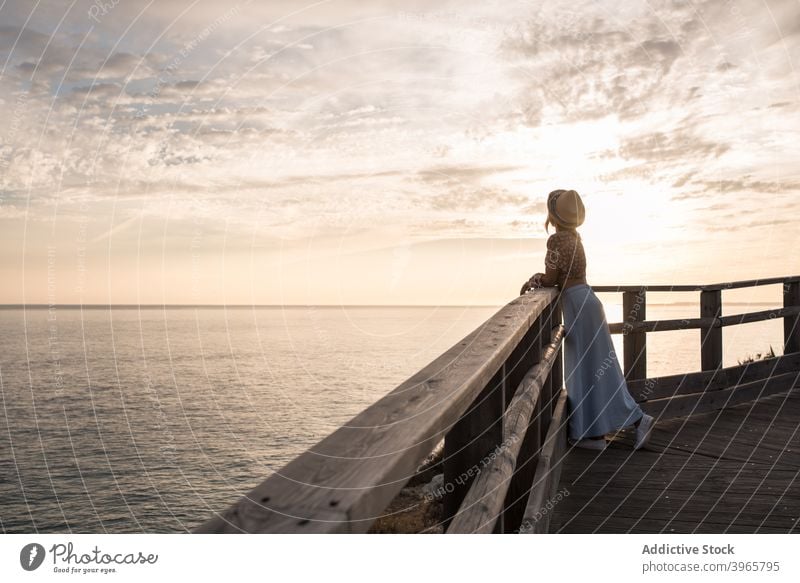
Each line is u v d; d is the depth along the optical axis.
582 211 3.63
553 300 3.69
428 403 0.86
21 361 81.19
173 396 43.69
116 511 20.69
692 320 4.93
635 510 2.76
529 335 2.58
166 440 29.62
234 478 17.00
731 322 5.17
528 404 1.96
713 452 3.73
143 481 25.36
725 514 2.70
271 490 0.55
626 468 3.40
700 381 4.88
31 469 31.95
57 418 45.16
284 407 23.47
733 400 5.05
